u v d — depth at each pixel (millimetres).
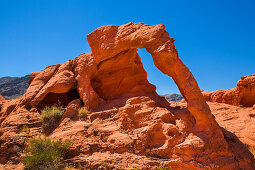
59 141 6977
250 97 24547
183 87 7906
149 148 7047
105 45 10078
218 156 6988
